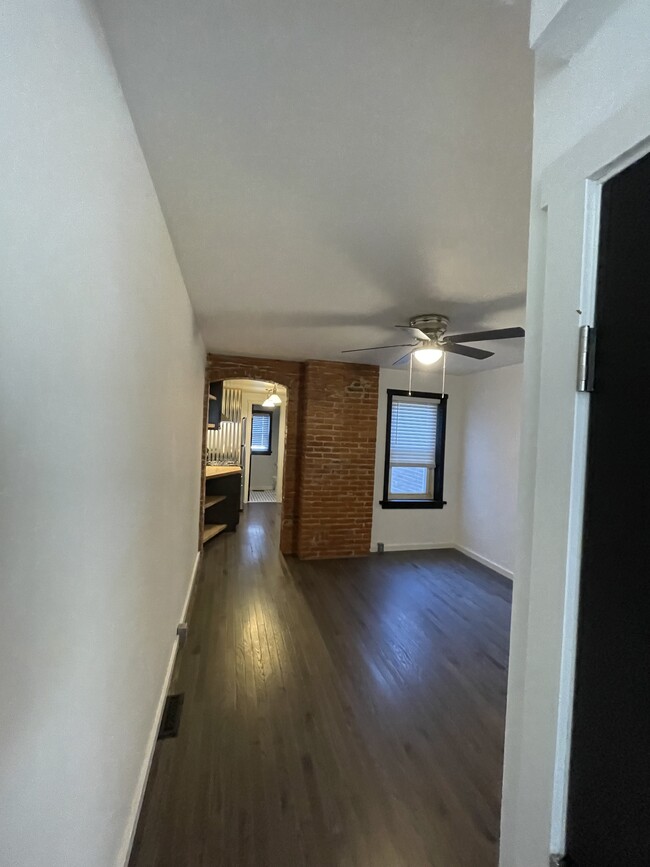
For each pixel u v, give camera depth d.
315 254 1.91
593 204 0.57
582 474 0.58
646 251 0.50
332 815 1.52
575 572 0.59
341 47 0.87
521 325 2.96
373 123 1.09
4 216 0.53
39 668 0.68
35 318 0.63
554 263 0.63
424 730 2.00
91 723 0.95
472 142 1.15
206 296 2.57
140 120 1.10
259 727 1.97
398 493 5.41
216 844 1.40
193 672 2.40
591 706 0.56
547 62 0.66
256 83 0.97
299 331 3.42
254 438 10.30
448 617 3.33
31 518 0.64
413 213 1.52
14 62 0.54
